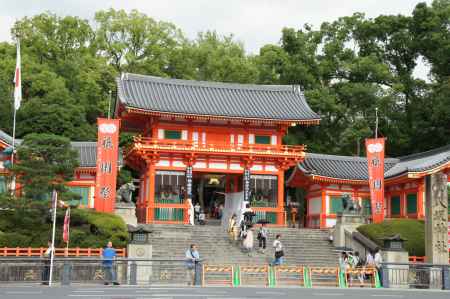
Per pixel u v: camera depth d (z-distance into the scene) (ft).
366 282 119.14
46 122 233.35
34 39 287.07
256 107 192.85
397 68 285.64
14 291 87.20
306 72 265.95
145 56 306.76
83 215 140.97
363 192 196.75
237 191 195.72
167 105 184.03
